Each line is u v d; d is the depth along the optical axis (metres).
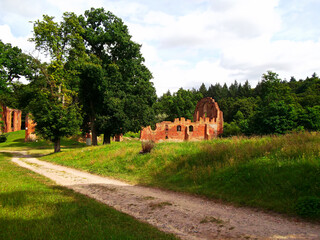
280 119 33.38
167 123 50.31
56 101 29.62
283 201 6.91
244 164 9.98
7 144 46.22
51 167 18.45
